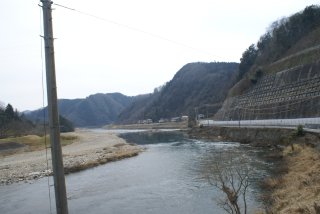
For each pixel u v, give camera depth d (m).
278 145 42.50
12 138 73.19
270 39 112.75
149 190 25.55
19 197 25.95
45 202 23.97
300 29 88.56
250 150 42.72
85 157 46.69
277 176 23.66
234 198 13.54
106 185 28.52
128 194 24.84
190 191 23.80
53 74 5.68
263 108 68.00
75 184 29.59
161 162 39.91
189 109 188.00
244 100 81.31
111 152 52.22
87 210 21.41
